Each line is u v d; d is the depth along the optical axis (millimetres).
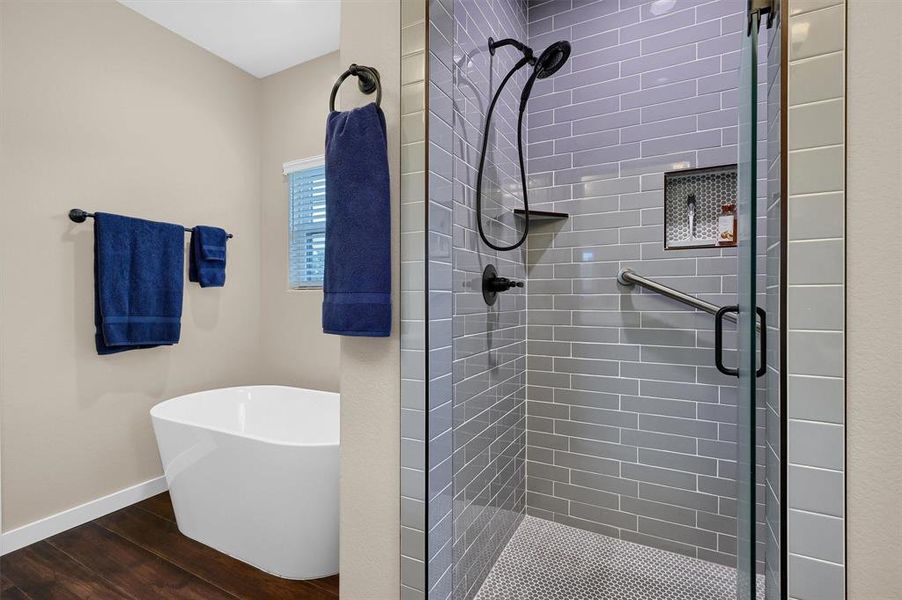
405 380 1116
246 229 2961
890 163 713
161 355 2479
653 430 1861
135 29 2350
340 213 1083
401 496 1124
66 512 2061
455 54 1260
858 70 729
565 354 2018
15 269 1911
